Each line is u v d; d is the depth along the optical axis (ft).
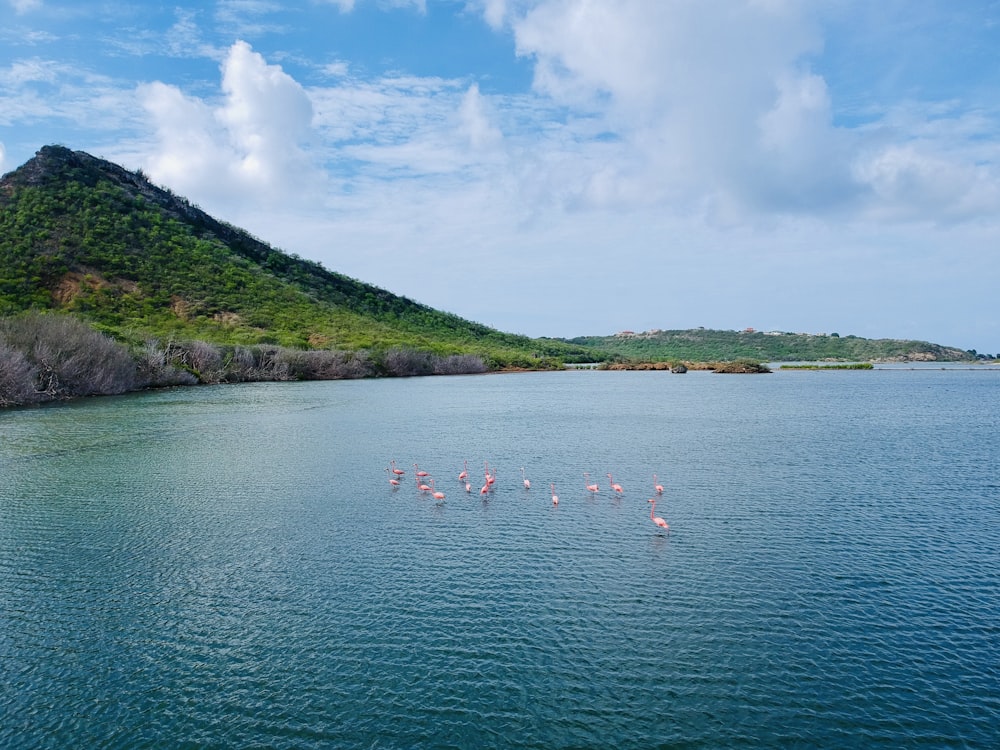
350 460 149.79
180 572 81.92
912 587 76.95
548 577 79.97
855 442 174.50
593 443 174.40
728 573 81.10
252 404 276.00
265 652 63.41
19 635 66.85
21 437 180.45
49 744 51.11
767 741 50.85
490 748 50.24
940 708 54.60
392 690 57.31
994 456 153.28
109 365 321.93
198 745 50.88
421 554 87.66
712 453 158.40
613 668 60.34
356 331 583.99
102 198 613.93
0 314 405.18
